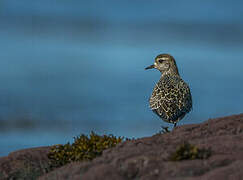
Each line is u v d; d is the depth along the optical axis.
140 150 9.27
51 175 9.25
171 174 8.00
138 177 8.11
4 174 10.41
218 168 7.94
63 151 10.72
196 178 7.65
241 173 7.55
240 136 9.61
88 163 9.00
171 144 9.64
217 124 10.76
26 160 11.14
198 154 8.51
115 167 8.47
